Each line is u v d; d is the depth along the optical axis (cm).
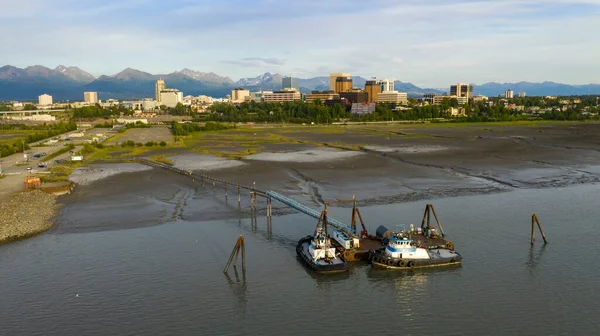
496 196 12338
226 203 11794
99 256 8169
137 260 7994
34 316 6144
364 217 10506
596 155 19800
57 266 7731
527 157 19312
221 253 8356
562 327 5800
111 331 5800
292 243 8931
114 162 18725
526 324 5884
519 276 7275
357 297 6712
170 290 6888
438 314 6184
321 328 5869
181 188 13500
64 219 10438
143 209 11162
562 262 7775
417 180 14462
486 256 8112
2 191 13062
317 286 7081
